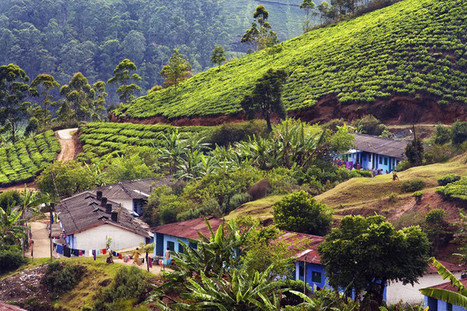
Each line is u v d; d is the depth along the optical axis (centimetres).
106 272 4925
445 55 11188
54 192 7806
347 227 3409
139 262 5031
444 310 3312
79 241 5741
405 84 10612
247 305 2800
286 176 6681
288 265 3556
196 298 2812
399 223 4809
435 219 4600
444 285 3325
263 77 9781
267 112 9869
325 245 3381
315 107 11362
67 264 5128
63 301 4809
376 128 9931
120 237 5891
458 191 4809
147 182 8269
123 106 17112
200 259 3234
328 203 5650
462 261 4022
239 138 9806
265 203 5941
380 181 5775
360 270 3225
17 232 6006
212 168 7456
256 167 7144
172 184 7625
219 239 3238
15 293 4944
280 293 3030
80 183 8469
